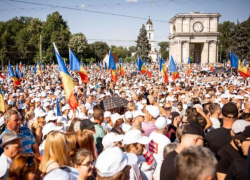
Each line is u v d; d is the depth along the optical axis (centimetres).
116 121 657
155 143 492
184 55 8331
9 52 8844
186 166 229
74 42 9838
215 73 3312
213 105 643
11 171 333
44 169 384
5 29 10244
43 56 9044
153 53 13688
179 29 8362
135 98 1252
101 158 315
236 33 6975
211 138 453
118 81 2436
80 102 1117
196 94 1179
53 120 698
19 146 427
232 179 339
